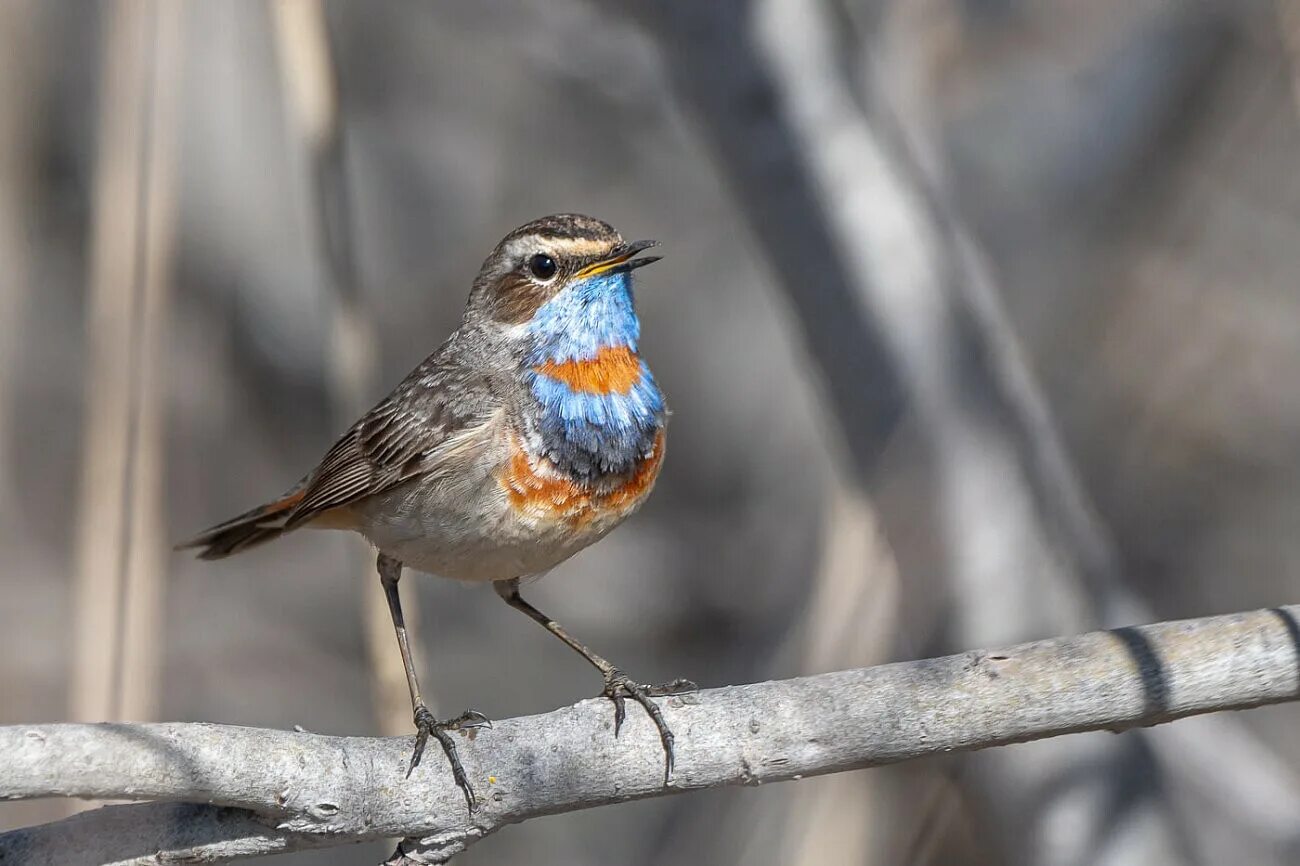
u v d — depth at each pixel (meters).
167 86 11.33
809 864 11.12
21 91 15.45
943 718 7.77
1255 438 16.31
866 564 10.98
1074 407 15.90
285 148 16.81
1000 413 11.02
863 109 11.64
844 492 11.29
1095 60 15.95
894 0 13.64
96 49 16.77
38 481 16.77
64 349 17.00
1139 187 16.16
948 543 10.72
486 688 16.55
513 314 9.91
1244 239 16.38
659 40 11.87
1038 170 16.58
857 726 7.81
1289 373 16.25
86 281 16.95
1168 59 16.16
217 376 17.00
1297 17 12.64
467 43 18.05
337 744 7.58
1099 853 10.43
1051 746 10.65
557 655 16.91
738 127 11.55
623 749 7.88
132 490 10.87
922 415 10.92
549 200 17.95
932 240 11.36
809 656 11.02
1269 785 11.17
